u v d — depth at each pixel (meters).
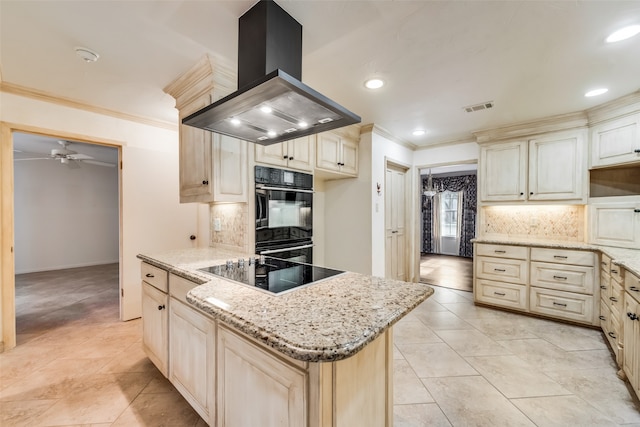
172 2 1.38
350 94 2.46
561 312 2.89
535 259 3.04
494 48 1.77
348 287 1.30
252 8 1.41
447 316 3.11
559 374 2.00
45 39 1.68
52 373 2.04
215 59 1.89
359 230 3.54
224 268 1.70
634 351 1.70
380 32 1.61
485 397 1.77
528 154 3.24
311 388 0.88
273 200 2.47
